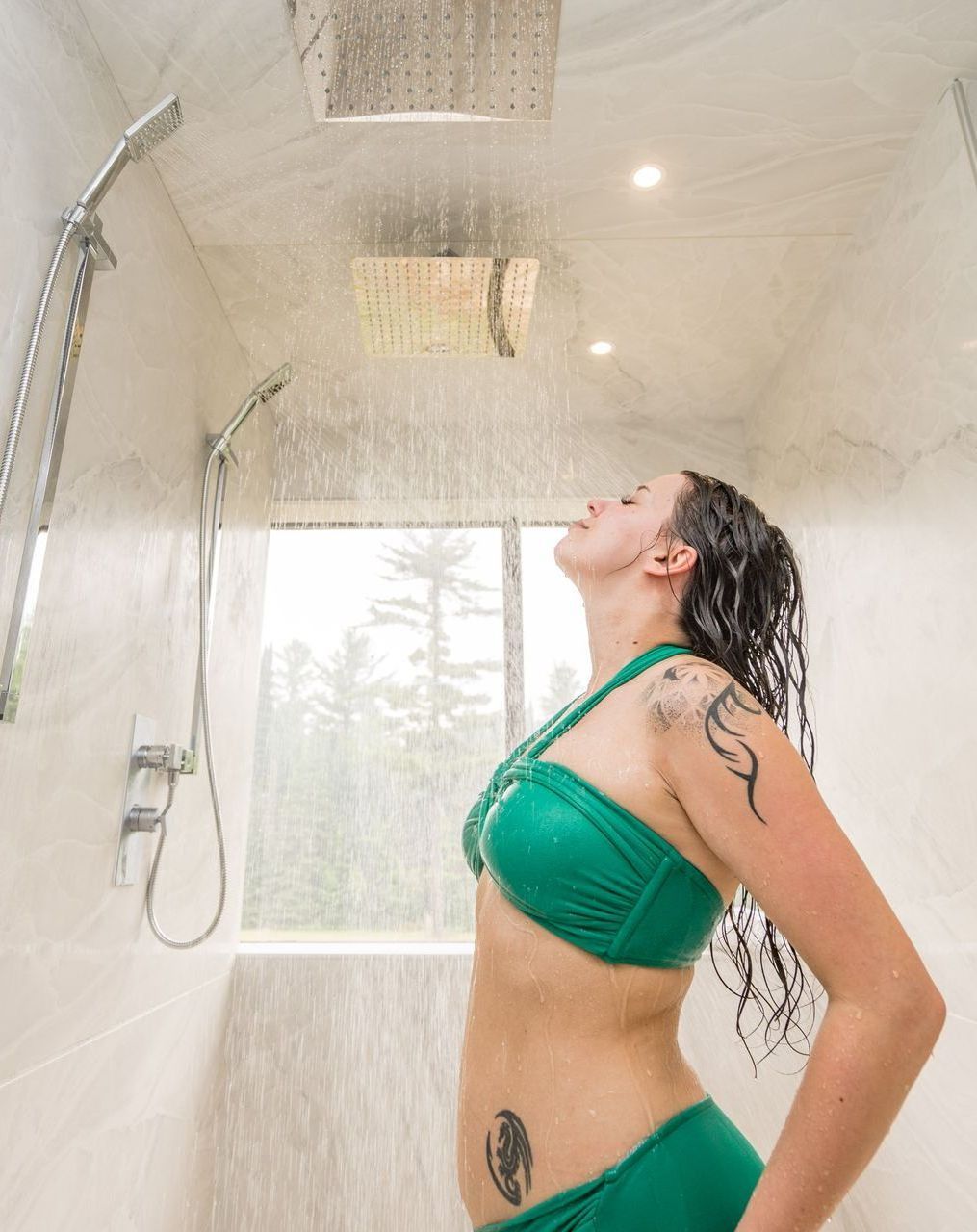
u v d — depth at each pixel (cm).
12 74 102
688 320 189
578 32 123
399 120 138
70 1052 115
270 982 187
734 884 72
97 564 125
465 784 205
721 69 130
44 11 111
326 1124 178
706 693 66
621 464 220
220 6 120
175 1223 154
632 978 65
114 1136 129
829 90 134
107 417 129
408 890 201
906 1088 54
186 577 164
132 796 138
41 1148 107
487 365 202
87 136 122
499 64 129
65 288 112
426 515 218
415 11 121
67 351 109
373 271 165
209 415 175
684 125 141
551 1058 64
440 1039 183
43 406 106
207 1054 171
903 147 145
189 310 164
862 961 55
